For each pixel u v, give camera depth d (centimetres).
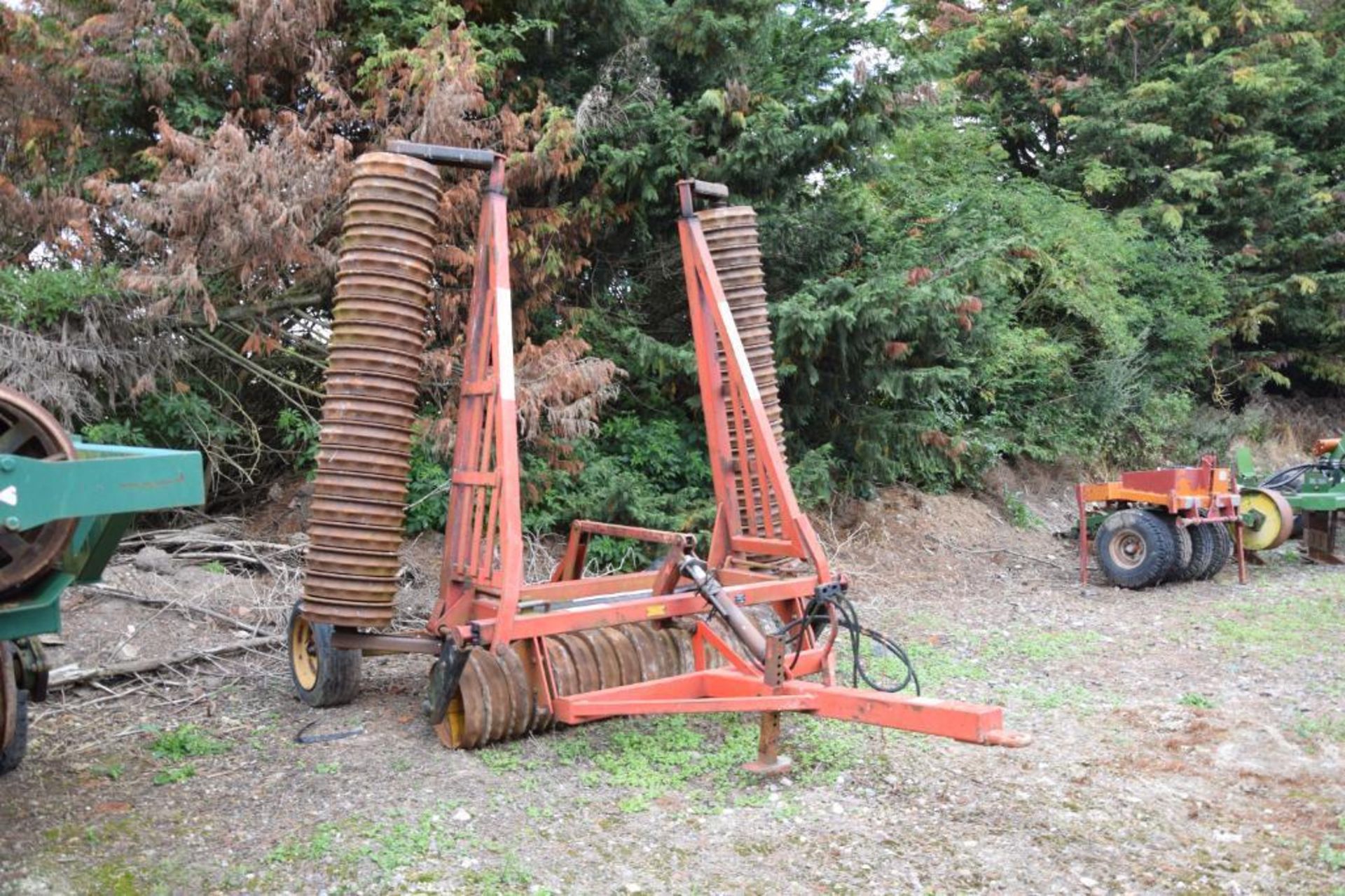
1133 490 1006
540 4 916
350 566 524
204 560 793
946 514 1234
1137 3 1958
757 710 469
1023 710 601
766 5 938
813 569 604
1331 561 1170
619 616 512
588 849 408
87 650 635
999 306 1297
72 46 792
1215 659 722
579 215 923
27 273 777
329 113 835
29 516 330
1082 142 1920
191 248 756
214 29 826
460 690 507
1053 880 390
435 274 884
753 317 678
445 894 371
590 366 819
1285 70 1966
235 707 580
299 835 414
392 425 528
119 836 413
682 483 1001
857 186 1073
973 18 1927
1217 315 1830
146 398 837
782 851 409
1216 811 457
